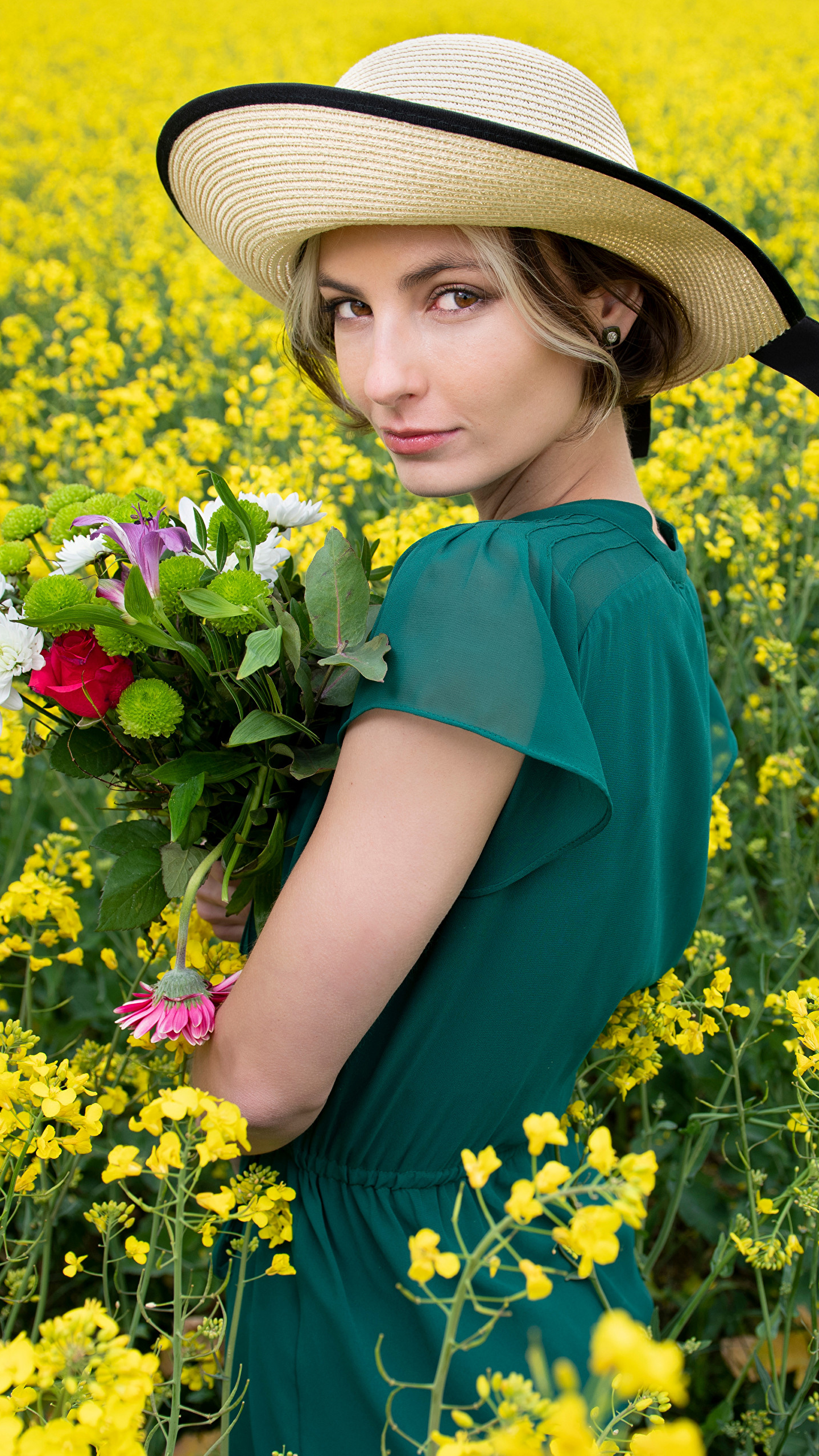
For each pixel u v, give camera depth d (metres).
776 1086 2.04
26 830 2.42
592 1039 1.15
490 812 0.87
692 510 2.71
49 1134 1.02
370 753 0.86
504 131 0.83
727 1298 1.93
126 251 6.05
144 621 0.94
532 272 0.93
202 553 1.05
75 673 1.00
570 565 0.94
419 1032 0.99
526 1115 1.11
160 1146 0.81
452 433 0.97
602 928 1.03
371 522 2.91
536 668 0.84
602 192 0.89
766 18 14.46
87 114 9.55
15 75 11.05
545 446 1.01
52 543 1.14
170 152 1.05
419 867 0.85
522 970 0.99
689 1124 1.56
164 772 0.98
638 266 1.01
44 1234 1.41
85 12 15.71
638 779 0.99
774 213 6.16
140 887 1.06
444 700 0.83
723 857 2.40
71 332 4.39
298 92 0.87
